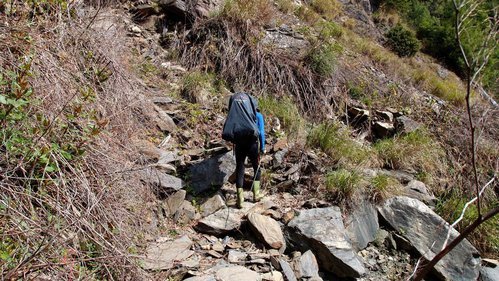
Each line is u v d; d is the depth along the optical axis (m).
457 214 6.09
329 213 5.01
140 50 7.57
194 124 6.38
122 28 7.41
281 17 9.94
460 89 11.92
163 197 4.95
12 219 3.03
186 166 5.54
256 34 8.48
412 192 6.18
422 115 8.59
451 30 15.97
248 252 4.45
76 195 3.66
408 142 7.39
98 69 5.36
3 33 4.33
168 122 6.13
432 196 6.41
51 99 4.04
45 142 3.53
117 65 5.72
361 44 11.41
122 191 4.15
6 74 3.78
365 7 17.00
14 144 3.45
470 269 5.17
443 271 5.06
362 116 7.95
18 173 3.50
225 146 5.97
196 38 8.17
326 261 4.58
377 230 5.38
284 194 5.56
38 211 3.38
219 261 4.21
